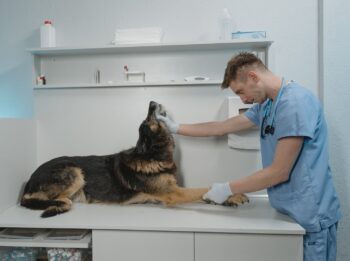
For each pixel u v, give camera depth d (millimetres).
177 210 1338
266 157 1307
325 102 1560
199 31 1663
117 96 1655
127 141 1661
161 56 1679
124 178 1443
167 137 1479
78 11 1707
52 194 1411
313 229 1150
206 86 1614
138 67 1691
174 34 1674
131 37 1592
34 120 1661
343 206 1528
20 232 1264
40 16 1721
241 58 1212
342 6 1546
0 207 1335
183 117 1628
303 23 1618
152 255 1133
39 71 1705
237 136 1526
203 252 1118
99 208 1386
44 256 1418
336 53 1553
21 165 1523
